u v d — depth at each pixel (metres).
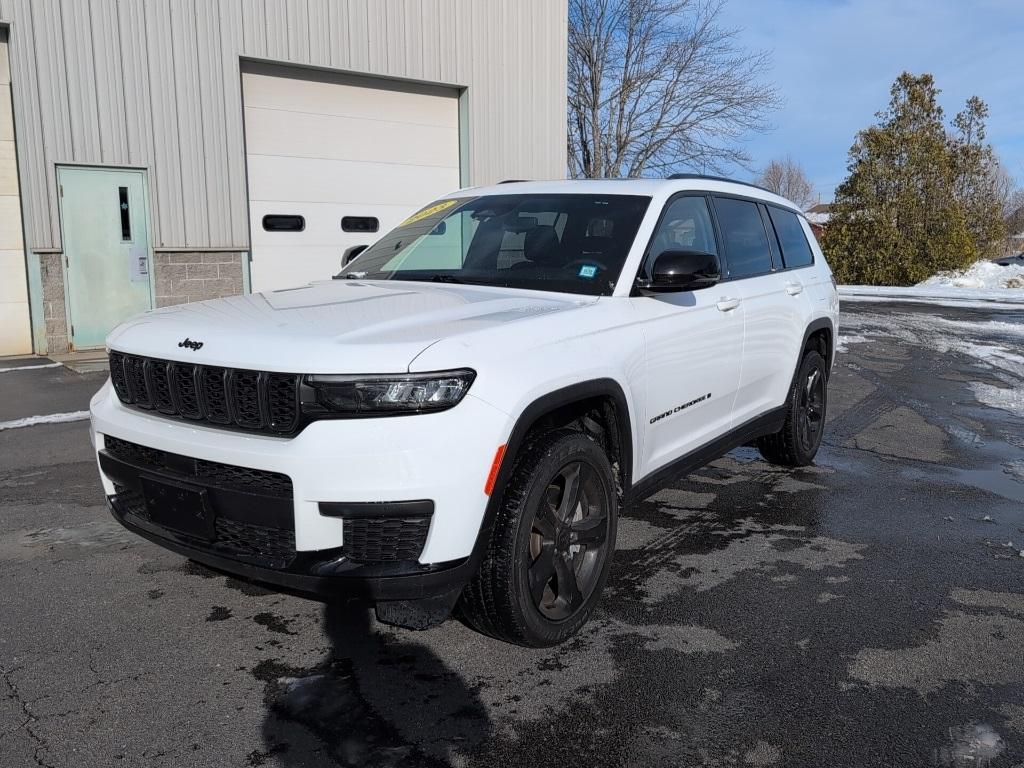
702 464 4.39
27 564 3.96
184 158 10.53
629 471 3.62
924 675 3.06
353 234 12.41
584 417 3.55
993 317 16.48
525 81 13.83
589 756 2.56
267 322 3.11
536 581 3.08
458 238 4.38
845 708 2.84
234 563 2.87
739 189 5.16
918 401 8.32
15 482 5.22
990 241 31.80
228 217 10.96
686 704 2.86
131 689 2.90
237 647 3.20
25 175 9.52
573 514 3.25
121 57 9.96
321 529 2.71
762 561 4.13
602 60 31.22
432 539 2.72
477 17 13.06
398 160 12.75
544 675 3.03
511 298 3.58
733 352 4.49
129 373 3.23
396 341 2.81
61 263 9.90
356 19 11.76
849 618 3.52
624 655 3.18
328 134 11.96
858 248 28.03
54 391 7.89
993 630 3.42
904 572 4.02
